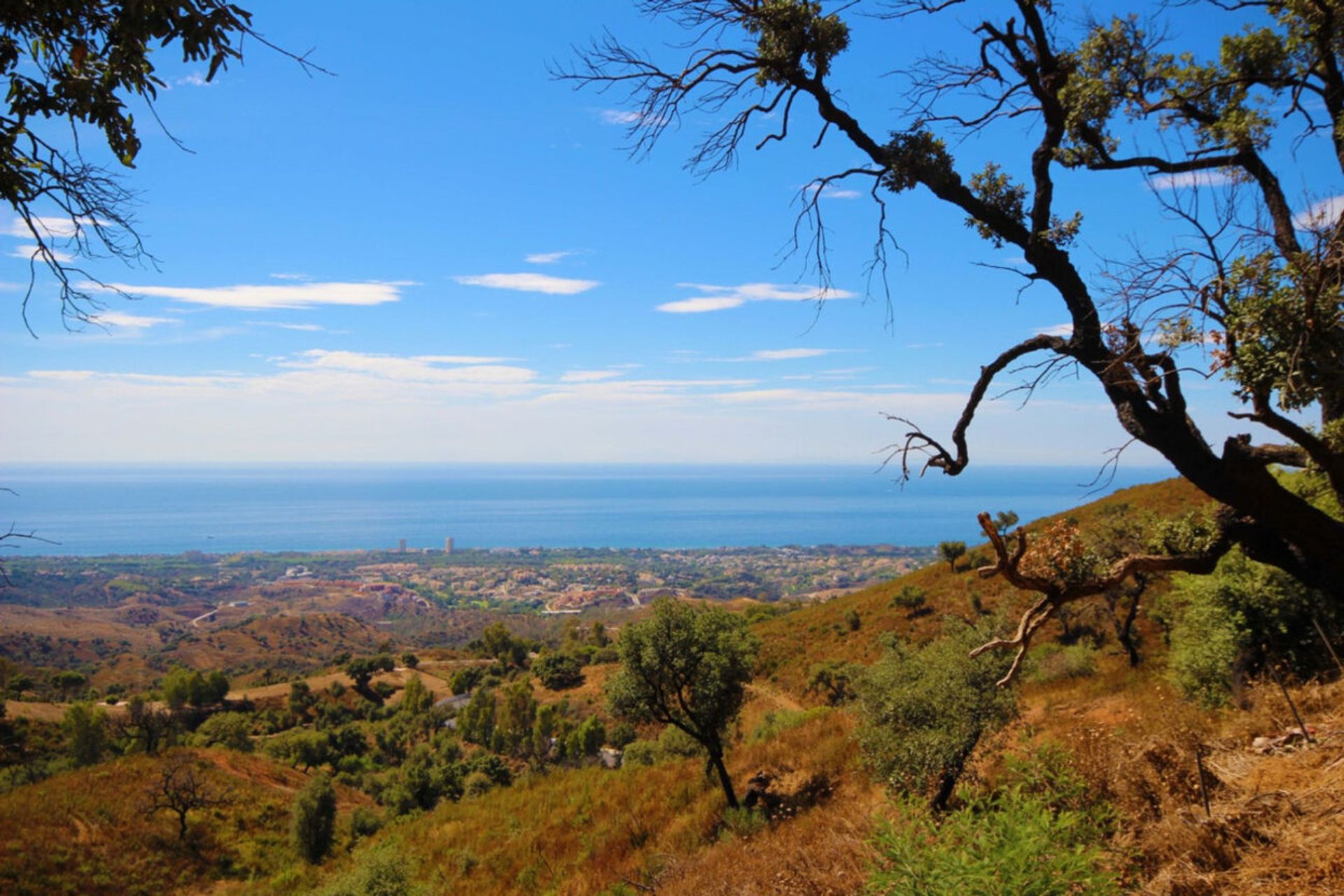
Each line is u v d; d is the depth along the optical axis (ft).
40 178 10.52
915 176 17.80
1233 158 19.43
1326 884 11.00
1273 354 13.38
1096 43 20.80
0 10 9.77
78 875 78.79
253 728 240.12
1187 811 14.48
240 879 84.84
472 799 81.87
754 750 60.44
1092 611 62.23
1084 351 17.11
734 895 25.90
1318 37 19.27
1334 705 19.24
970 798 13.92
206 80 9.90
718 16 18.07
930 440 17.80
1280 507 15.76
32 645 440.86
